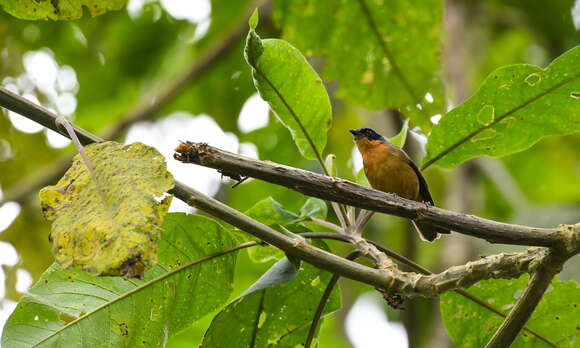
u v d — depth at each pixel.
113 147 5.29
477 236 5.83
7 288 13.24
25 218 14.04
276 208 7.86
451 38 17.20
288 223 7.74
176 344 13.63
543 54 19.84
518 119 7.26
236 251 6.97
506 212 19.11
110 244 4.51
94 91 17.91
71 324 6.45
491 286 7.30
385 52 11.80
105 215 4.72
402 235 17.75
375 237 17.84
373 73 11.95
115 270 4.40
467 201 15.13
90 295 6.61
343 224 7.32
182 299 6.92
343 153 18.42
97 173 5.08
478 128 7.38
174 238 6.86
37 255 13.88
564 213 15.14
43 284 6.54
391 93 12.07
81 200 4.93
